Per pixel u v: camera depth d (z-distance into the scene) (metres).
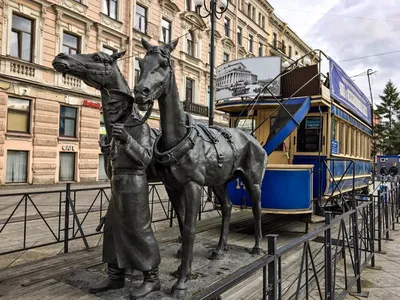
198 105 23.06
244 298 3.28
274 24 33.84
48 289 3.20
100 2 17.08
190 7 23.27
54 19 15.04
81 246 5.11
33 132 14.30
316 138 6.88
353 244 4.18
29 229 6.16
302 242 2.55
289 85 6.87
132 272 3.50
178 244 4.71
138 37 19.14
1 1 13.15
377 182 20.98
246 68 6.66
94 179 16.67
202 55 24.02
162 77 2.81
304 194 5.58
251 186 4.38
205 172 3.44
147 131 3.19
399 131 39.72
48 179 14.80
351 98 8.80
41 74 14.55
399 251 5.90
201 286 3.18
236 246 4.58
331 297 3.26
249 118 7.32
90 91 16.48
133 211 2.87
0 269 3.80
